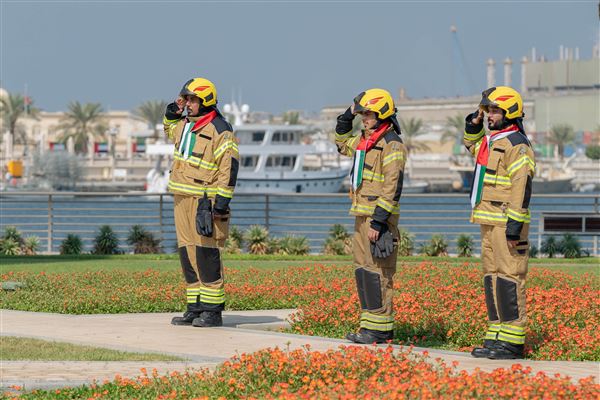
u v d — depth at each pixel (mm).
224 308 19234
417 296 19969
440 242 38406
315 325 17969
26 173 159625
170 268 29469
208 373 12141
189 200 17531
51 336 15977
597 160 186625
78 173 162250
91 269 29109
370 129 15578
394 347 15375
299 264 32156
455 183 167125
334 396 10609
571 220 38219
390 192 15328
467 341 16625
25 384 12148
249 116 110750
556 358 15094
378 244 15328
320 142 128625
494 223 14508
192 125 17594
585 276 27188
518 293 14477
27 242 38938
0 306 20219
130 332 16547
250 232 38812
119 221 71625
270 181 102562
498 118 14523
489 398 10297
